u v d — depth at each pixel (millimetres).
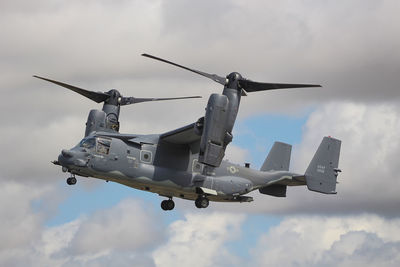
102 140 88688
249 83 85562
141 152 90375
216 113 83625
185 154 92875
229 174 96875
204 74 85000
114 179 90000
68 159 86625
